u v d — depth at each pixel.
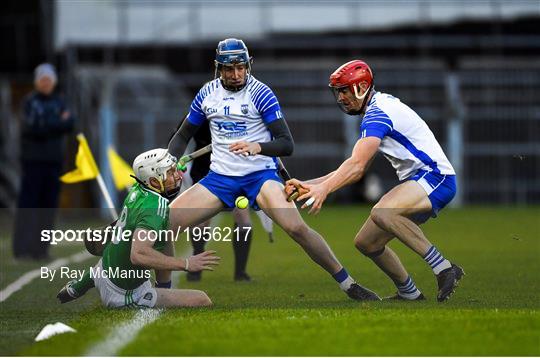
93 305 28.70
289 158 83.56
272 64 85.56
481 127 84.69
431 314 25.33
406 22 87.12
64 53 80.12
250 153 28.53
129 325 24.16
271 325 23.56
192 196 29.77
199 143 32.81
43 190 46.16
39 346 21.69
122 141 78.44
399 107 28.70
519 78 85.31
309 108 83.88
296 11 86.62
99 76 79.31
